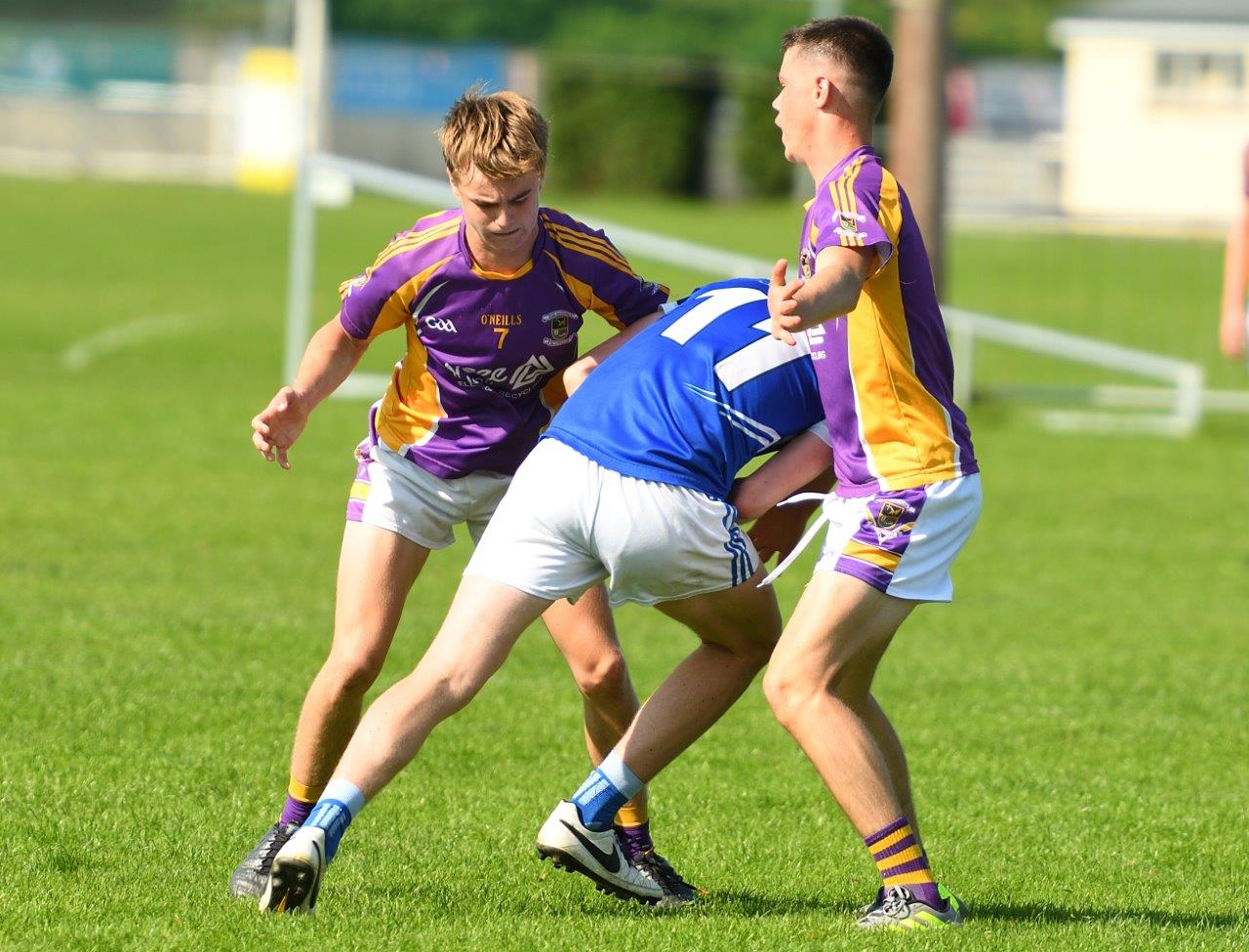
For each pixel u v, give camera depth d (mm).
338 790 13234
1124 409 55062
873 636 13820
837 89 13805
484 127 13656
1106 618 28391
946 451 13836
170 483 36375
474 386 14984
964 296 79625
